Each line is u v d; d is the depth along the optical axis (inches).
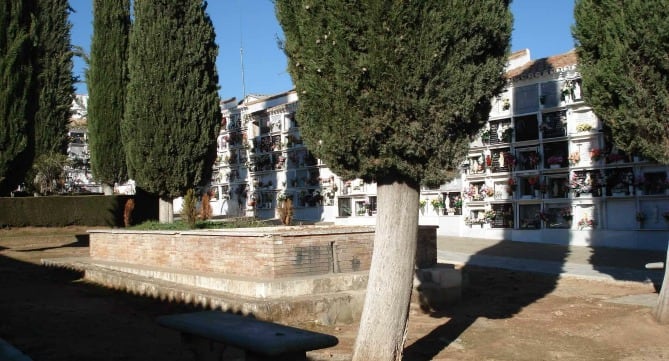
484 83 259.1
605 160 1107.3
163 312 453.1
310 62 250.1
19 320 420.2
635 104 369.4
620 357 325.7
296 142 1740.9
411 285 267.9
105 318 431.5
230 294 443.2
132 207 1136.2
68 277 671.8
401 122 244.2
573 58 1200.8
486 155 1309.1
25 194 1400.1
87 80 1390.3
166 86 763.4
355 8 239.5
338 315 419.5
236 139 2044.8
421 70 239.6
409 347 349.1
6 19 738.2
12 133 733.9
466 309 478.3
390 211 265.0
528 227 1213.7
